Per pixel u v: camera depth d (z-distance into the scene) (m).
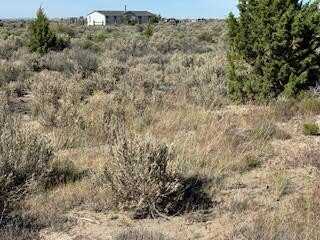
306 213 6.35
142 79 18.16
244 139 10.20
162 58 28.45
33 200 7.10
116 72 20.95
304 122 11.85
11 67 22.25
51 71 23.23
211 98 14.53
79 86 16.78
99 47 36.22
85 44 35.75
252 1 14.05
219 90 15.31
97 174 7.63
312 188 7.47
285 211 6.52
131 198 6.85
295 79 13.57
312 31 13.60
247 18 14.16
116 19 119.31
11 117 11.05
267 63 13.76
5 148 7.62
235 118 11.79
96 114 12.20
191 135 10.19
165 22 90.50
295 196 7.26
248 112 12.71
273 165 8.77
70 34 52.19
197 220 6.55
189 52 35.53
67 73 22.62
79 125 11.61
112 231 6.29
